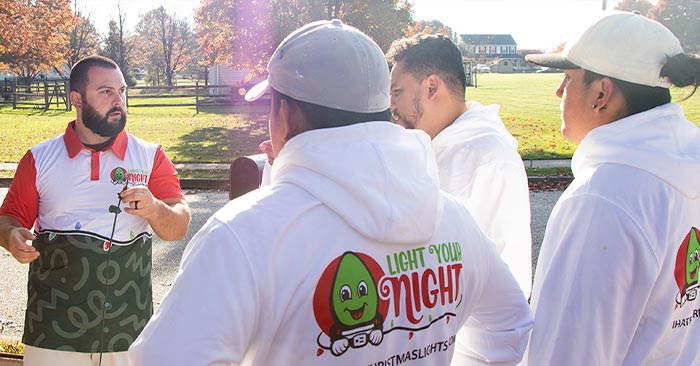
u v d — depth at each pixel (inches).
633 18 81.2
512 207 102.0
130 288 120.7
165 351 51.8
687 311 78.7
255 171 101.2
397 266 58.4
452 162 102.6
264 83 68.4
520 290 70.9
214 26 1002.7
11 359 164.6
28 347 119.2
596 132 80.8
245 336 53.0
